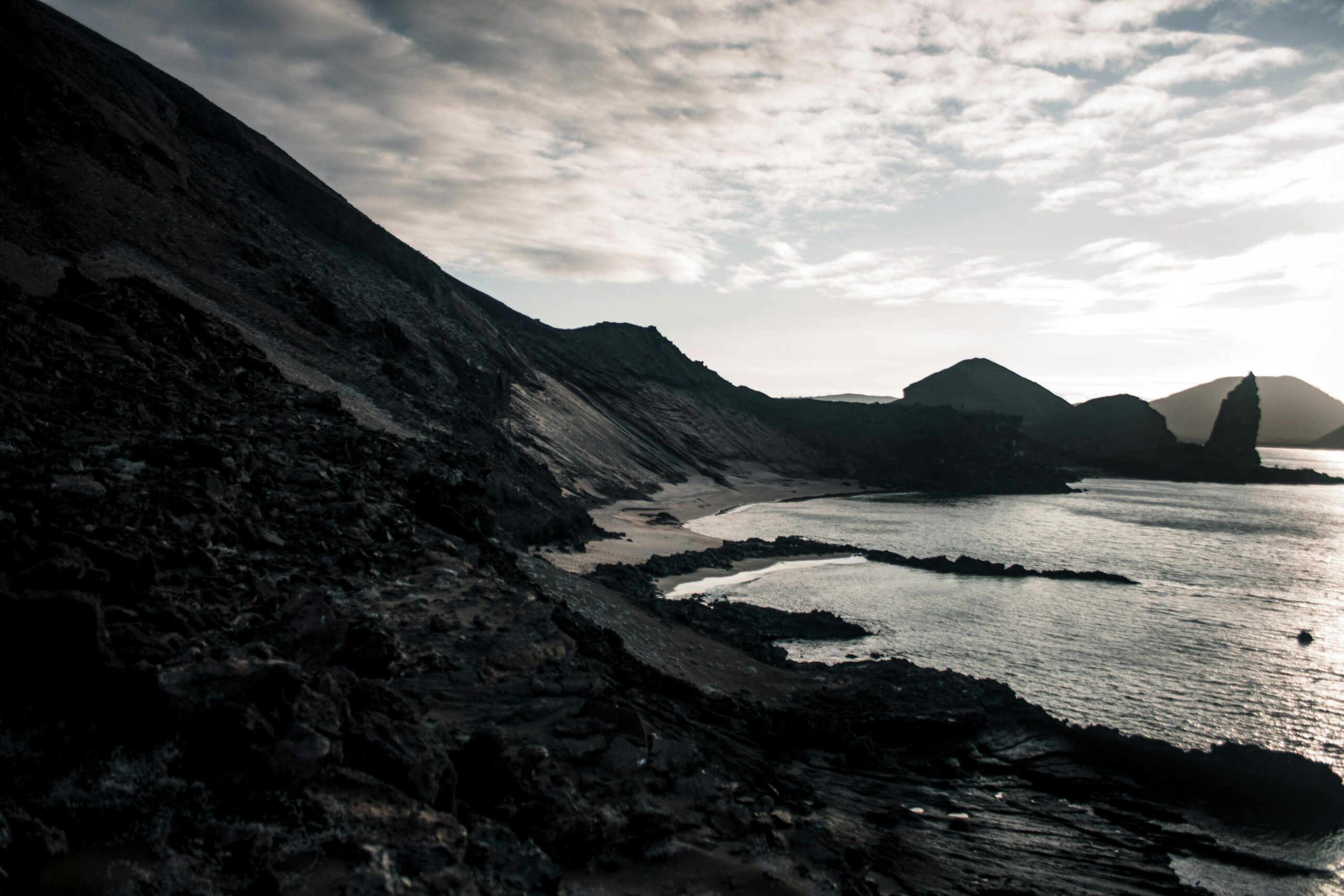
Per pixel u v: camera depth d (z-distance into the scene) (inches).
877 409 7549.2
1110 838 837.2
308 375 1669.5
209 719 359.6
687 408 6338.6
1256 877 806.5
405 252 3838.6
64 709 348.2
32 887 277.6
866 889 534.0
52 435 706.8
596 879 442.0
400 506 977.5
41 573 406.9
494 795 456.4
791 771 783.7
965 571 2519.7
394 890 319.0
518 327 6072.8
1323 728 1251.8
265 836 325.1
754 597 1968.5
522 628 721.6
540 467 2982.3
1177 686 1429.6
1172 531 4008.4
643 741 597.6
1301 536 3937.0
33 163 1726.1
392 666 583.2
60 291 1141.1
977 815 844.6
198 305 1635.1
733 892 466.3
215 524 680.4
